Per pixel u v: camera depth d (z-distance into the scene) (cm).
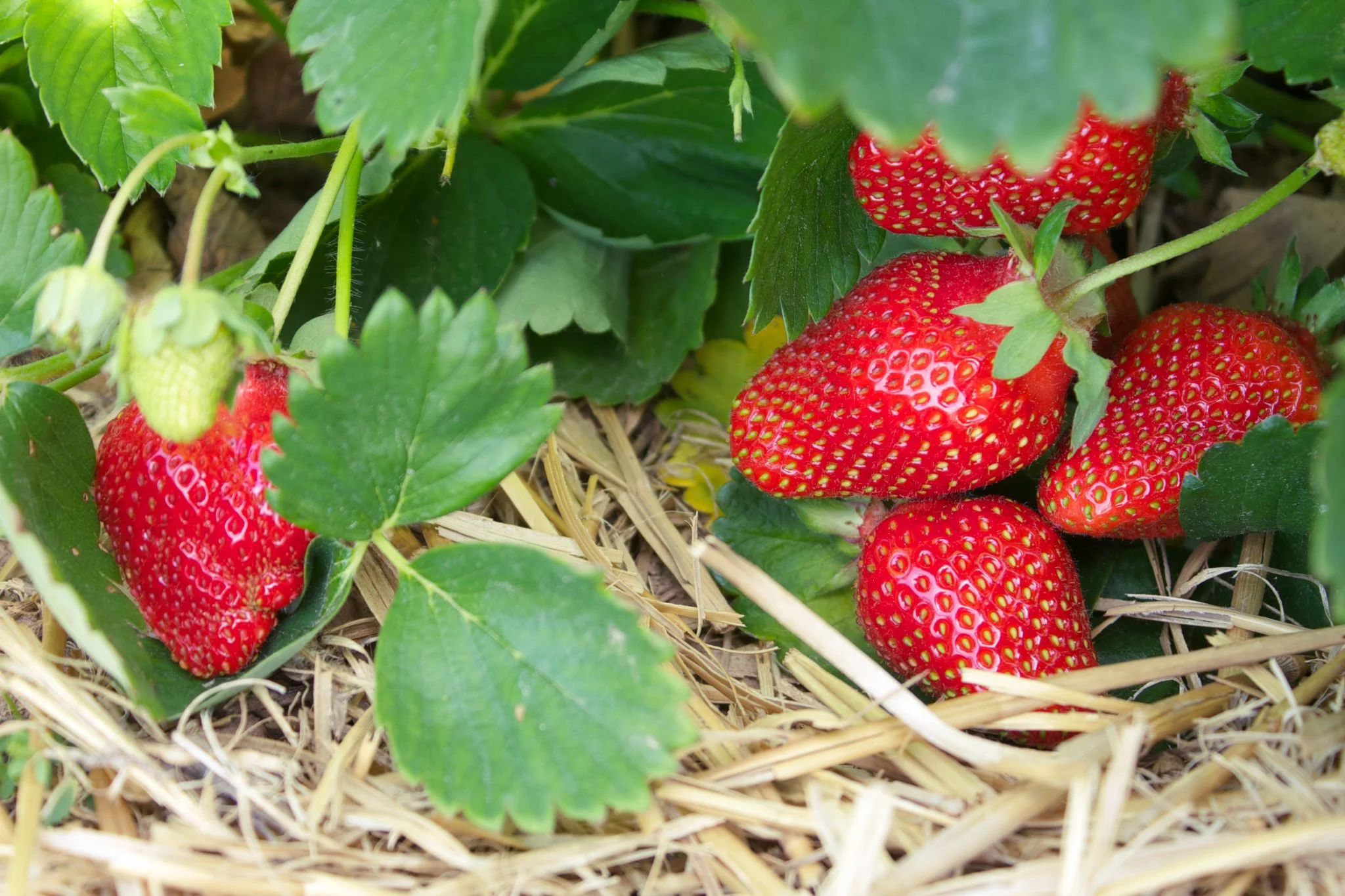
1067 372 33
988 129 27
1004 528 34
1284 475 32
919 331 33
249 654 32
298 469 30
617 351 39
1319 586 34
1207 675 34
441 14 31
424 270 37
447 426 31
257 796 31
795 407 34
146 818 31
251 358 31
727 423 39
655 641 30
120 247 39
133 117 31
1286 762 31
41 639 33
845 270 35
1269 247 40
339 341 30
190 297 29
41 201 32
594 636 30
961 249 36
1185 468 33
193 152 31
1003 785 31
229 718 32
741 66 33
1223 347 34
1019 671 33
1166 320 34
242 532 32
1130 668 32
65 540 31
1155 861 30
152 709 30
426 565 31
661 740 30
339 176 33
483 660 30
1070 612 33
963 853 30
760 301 33
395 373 30
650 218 38
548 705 30
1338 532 28
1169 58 27
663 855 31
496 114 38
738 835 31
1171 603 34
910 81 27
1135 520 34
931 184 32
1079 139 32
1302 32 31
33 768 31
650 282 39
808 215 33
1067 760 31
